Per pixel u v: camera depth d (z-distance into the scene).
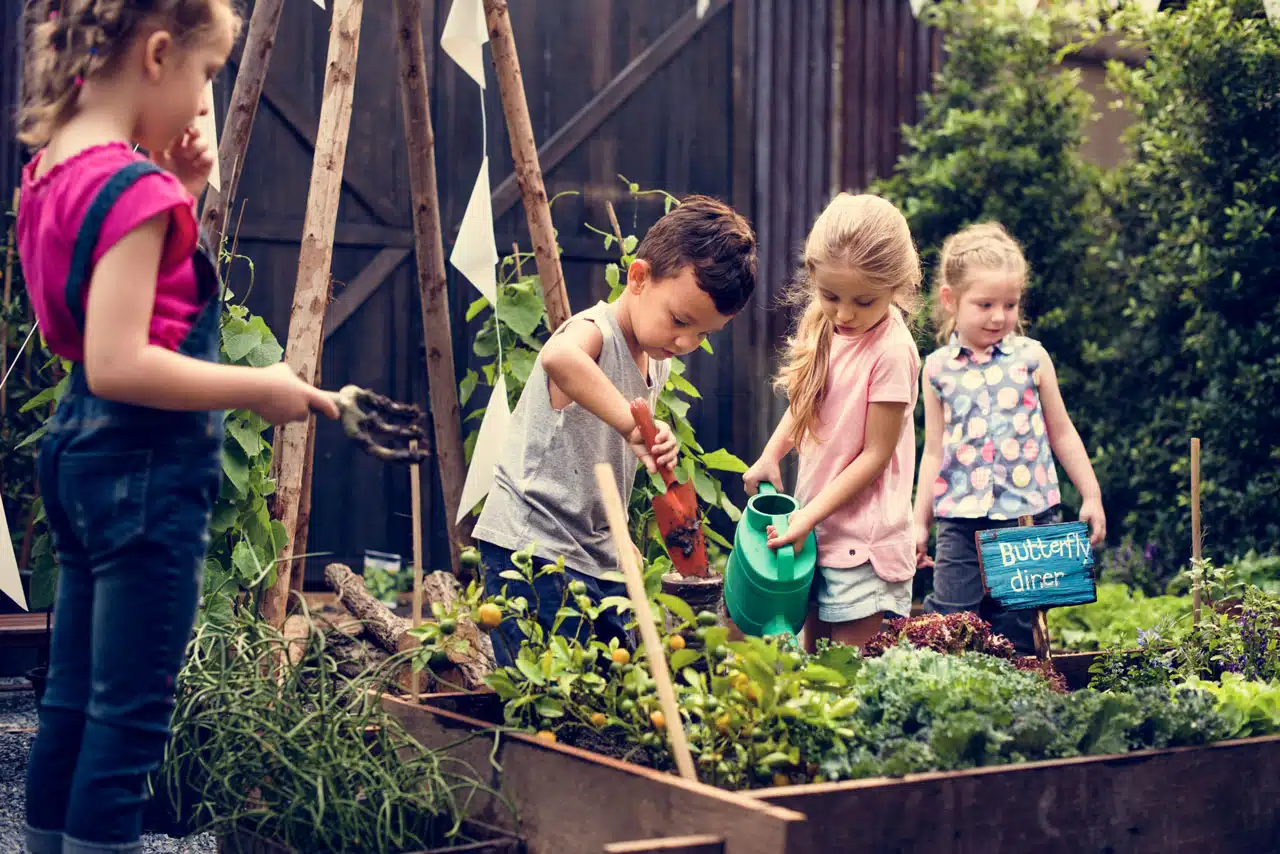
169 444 1.81
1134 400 6.18
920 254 6.18
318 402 1.82
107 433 1.79
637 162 6.20
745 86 6.39
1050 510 3.79
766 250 6.46
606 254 6.11
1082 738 2.17
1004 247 3.86
